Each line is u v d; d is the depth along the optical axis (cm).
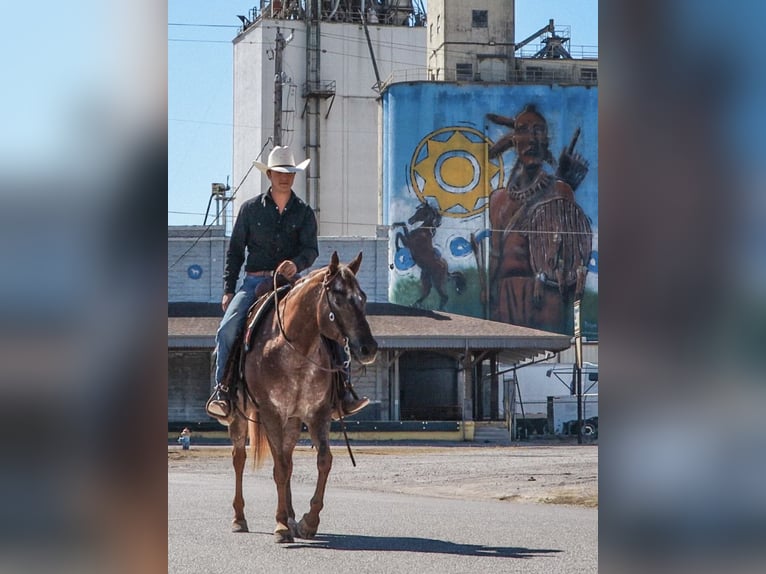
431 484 2027
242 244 1009
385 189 7200
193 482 1995
